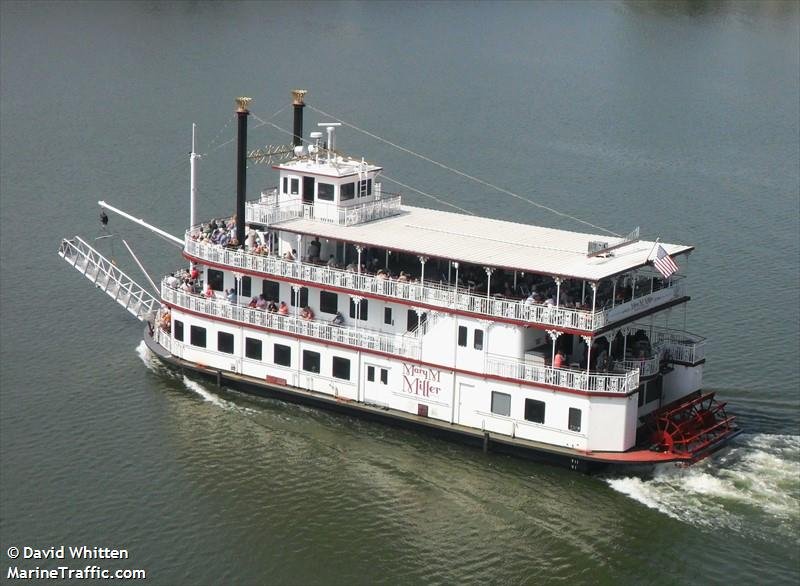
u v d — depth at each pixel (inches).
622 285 3799.2
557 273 3590.1
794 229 5684.1
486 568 3341.5
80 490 3681.1
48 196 6122.1
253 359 4190.5
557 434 3686.0
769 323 4640.8
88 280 5162.4
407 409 3932.1
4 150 6855.3
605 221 5812.0
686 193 6240.2
